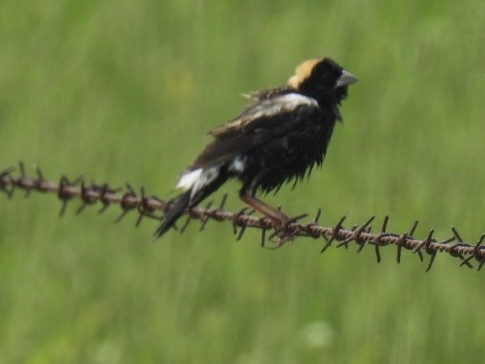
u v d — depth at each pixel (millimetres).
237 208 21562
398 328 17984
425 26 26188
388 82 24484
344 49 25625
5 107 24562
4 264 20594
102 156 22672
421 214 20047
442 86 23891
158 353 18328
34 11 28125
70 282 19688
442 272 18672
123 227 20656
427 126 22531
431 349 17906
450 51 24562
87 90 25000
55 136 23359
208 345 18281
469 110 23047
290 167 15922
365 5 26797
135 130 23453
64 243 20531
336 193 20781
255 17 26922
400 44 25594
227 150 15336
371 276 18984
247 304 18875
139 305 19109
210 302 19141
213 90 24641
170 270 19359
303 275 19203
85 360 18516
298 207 20578
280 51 25594
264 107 15867
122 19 27438
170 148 22797
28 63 26047
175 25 27250
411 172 20922
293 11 27016
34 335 18984
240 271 19375
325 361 17969
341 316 18734
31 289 19578
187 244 19922
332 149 22094
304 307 18906
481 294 18438
